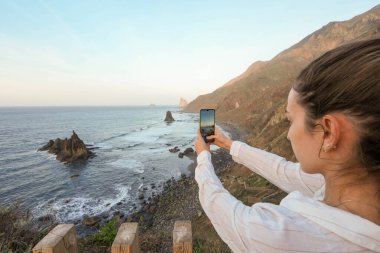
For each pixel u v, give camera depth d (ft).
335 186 2.02
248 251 2.04
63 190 86.33
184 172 104.99
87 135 249.14
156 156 139.33
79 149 135.54
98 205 71.87
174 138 216.54
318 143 1.98
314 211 1.92
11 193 85.30
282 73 482.69
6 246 12.96
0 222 15.43
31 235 15.24
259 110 291.58
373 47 1.85
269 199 38.45
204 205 2.70
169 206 67.56
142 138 220.23
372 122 1.67
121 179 96.73
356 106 1.72
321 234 1.81
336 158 1.92
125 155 143.95
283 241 1.83
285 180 3.59
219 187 2.74
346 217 1.77
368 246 1.67
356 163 1.84
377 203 1.82
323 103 1.86
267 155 3.97
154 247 15.72
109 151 157.69
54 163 128.67
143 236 17.62
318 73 1.95
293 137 2.20
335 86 1.80
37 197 80.07
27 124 388.98
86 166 119.55
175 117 518.37
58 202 74.79
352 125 1.78
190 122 391.24
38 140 226.58
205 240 16.98
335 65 1.87
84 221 60.29
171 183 90.48
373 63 1.73
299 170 3.49
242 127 267.80
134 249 5.70
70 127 338.75
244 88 447.01
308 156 2.10
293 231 1.86
